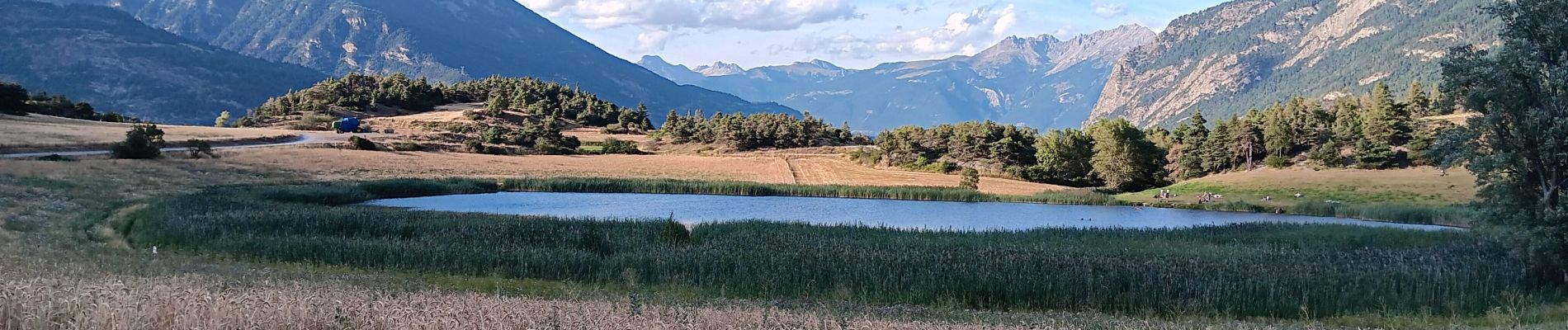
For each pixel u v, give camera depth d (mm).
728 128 147250
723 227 43594
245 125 153875
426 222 39281
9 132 83875
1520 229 27625
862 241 37875
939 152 126812
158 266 21750
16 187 47312
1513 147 28109
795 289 25797
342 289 17828
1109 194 97875
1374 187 90750
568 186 83688
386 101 190375
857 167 117812
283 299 12805
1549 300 25625
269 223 37062
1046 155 117688
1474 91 28359
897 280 26078
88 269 19062
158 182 60750
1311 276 25844
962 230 53125
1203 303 23688
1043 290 24500
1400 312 23750
